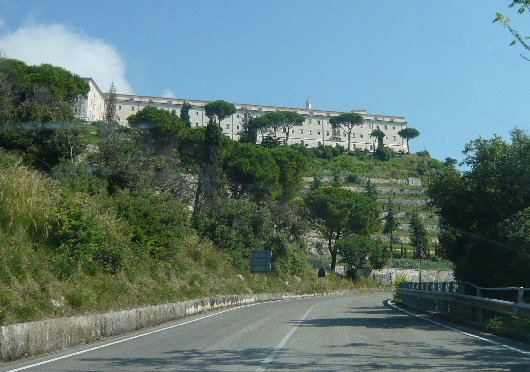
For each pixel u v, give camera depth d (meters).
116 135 32.44
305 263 64.50
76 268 16.66
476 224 20.50
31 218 16.05
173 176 41.78
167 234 26.67
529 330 11.95
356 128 184.75
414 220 86.88
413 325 15.75
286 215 61.50
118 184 29.75
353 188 116.94
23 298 12.27
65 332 10.88
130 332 14.40
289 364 8.23
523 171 18.17
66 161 29.34
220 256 38.78
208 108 159.62
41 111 30.45
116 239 20.36
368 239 74.88
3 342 8.77
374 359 8.79
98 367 8.12
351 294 64.38
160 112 52.00
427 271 79.62
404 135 190.12
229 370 7.70
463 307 16.33
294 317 19.48
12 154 27.11
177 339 12.12
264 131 159.75
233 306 29.61
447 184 20.95
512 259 18.33
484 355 9.31
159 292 21.58
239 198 57.50
